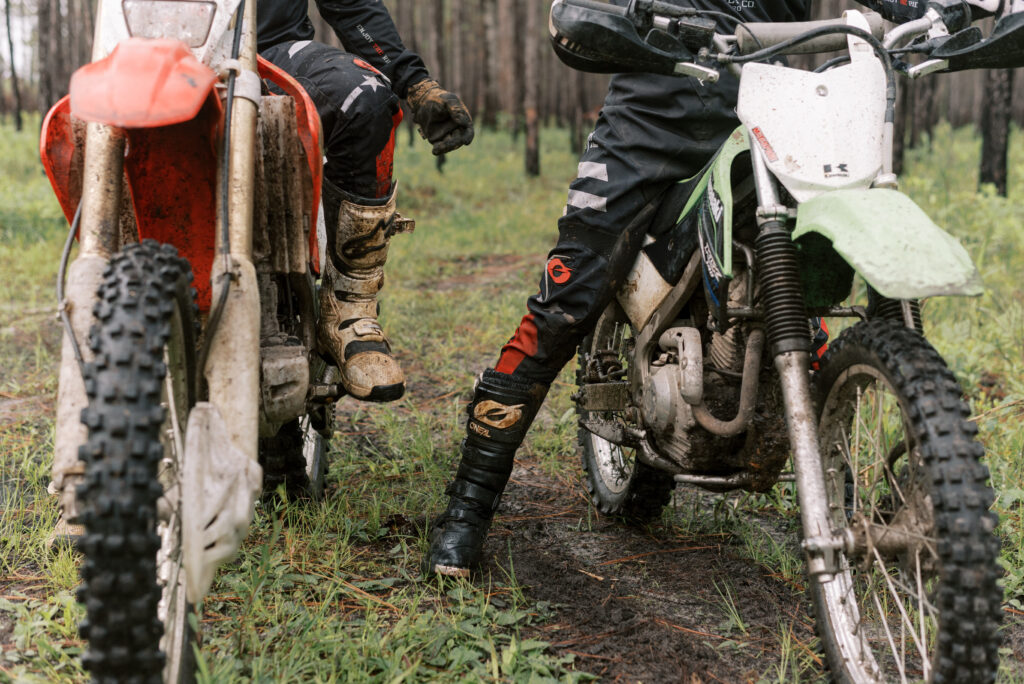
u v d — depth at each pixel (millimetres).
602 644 2441
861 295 5969
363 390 2717
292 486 3217
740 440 2479
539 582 2824
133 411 1581
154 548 1583
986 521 1738
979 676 1748
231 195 1987
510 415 2812
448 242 10414
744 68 2205
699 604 2734
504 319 6223
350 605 2582
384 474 3697
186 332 1887
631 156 2633
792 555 3045
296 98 2346
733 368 2457
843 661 2100
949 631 1749
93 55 2139
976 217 8578
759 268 2143
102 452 1553
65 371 1753
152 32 2129
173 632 1831
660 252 2598
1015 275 7125
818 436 2109
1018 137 24078
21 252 8508
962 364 4734
